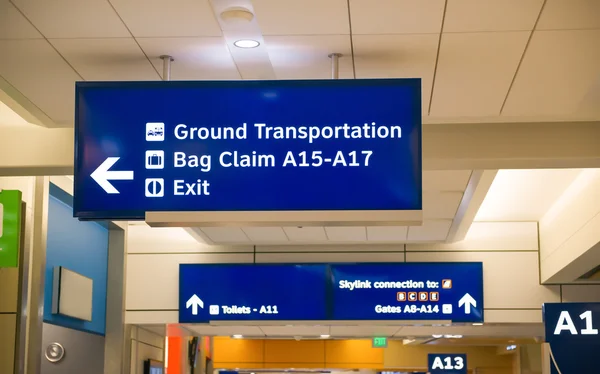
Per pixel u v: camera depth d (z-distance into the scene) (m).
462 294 12.76
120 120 5.28
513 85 6.37
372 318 12.58
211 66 6.16
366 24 5.38
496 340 19.97
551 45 5.62
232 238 12.91
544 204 12.28
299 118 5.22
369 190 5.12
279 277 12.66
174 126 5.26
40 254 8.81
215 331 17.11
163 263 13.30
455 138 7.48
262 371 23.59
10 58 5.91
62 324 10.23
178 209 5.17
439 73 6.16
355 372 23.55
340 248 13.43
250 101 5.26
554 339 6.68
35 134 7.35
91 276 11.78
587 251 10.42
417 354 23.50
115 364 12.37
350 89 5.24
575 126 7.45
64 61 5.98
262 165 5.18
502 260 13.16
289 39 5.64
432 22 5.33
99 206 5.20
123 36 5.58
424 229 12.30
